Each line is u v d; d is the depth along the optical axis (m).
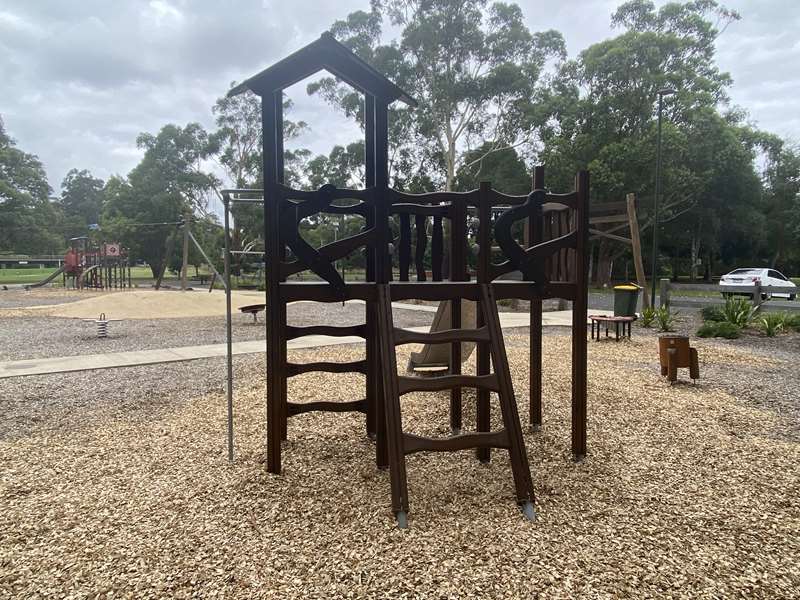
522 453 3.02
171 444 4.09
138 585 2.23
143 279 41.19
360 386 5.90
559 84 30.77
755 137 37.44
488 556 2.45
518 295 3.60
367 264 3.78
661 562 2.42
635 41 27.77
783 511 2.97
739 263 45.06
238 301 18.42
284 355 3.81
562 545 2.57
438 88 25.91
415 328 11.73
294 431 4.43
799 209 37.78
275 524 2.78
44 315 15.06
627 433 4.34
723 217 34.94
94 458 3.78
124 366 7.31
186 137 40.72
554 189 29.55
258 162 38.16
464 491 3.23
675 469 3.58
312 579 2.27
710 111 29.12
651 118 28.42
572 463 3.69
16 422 4.67
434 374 6.38
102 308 15.71
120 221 38.94
